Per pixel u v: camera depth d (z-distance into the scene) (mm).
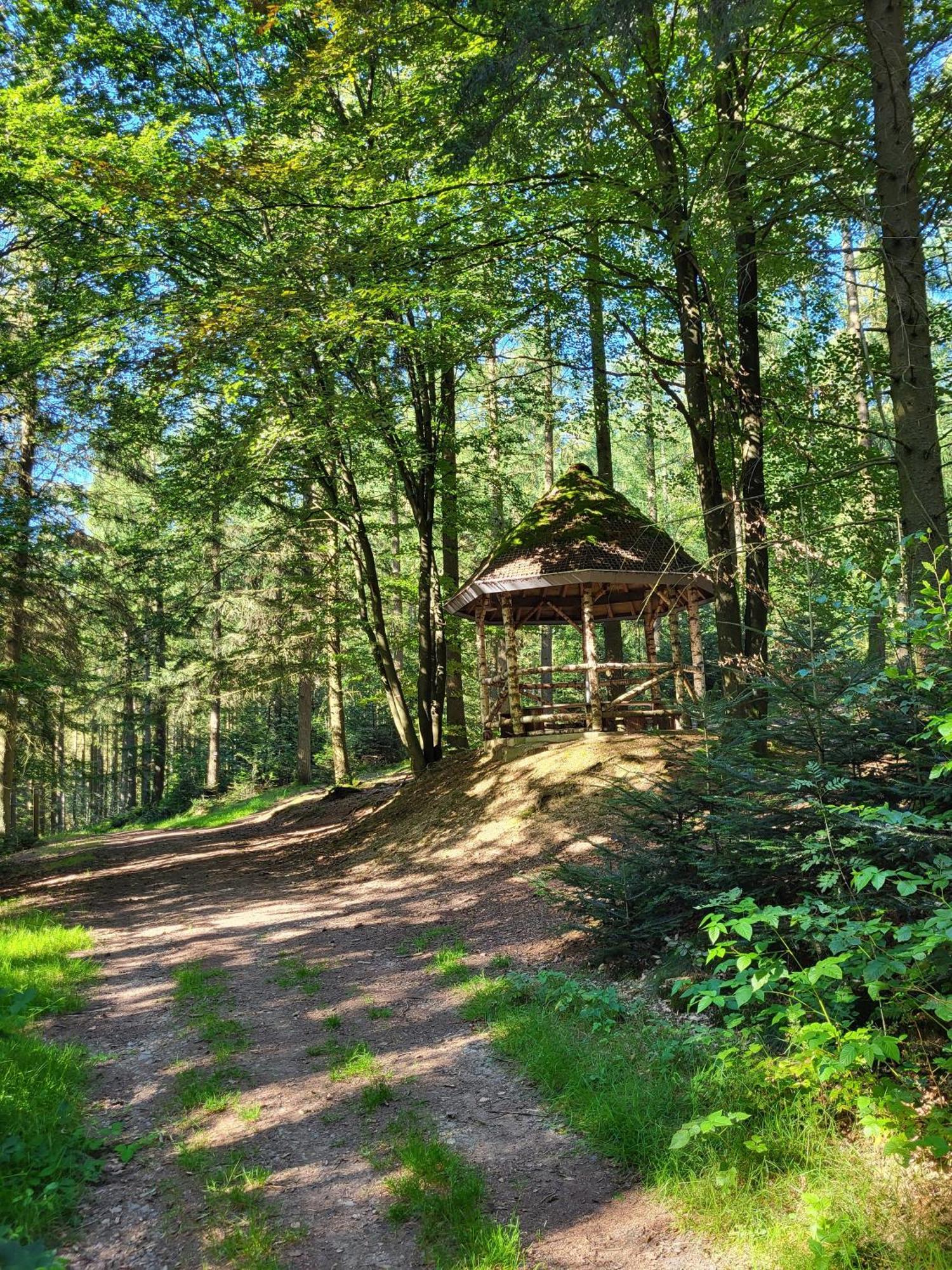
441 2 8891
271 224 12164
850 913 4676
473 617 17953
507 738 15414
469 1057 5844
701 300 11320
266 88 11469
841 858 4875
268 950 9164
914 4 8383
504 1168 4391
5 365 13812
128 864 17844
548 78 8180
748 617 11109
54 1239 3777
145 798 43875
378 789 21234
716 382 12602
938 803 4766
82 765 24656
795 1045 4543
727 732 6762
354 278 10320
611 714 14680
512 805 12992
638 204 10695
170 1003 7297
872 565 10133
